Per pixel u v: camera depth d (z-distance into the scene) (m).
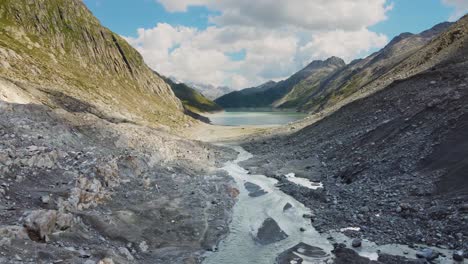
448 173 26.61
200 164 48.50
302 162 47.94
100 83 113.06
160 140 50.97
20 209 19.12
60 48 118.19
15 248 15.09
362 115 55.91
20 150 27.34
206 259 21.41
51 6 129.00
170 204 28.53
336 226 25.00
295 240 23.78
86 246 18.66
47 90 73.62
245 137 84.00
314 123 71.00
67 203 22.25
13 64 80.19
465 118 31.81
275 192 35.75
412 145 33.94
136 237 22.09
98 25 148.50
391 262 18.84
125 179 31.84
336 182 36.19
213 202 31.25
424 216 23.16
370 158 37.12
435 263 18.28
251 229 26.16
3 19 109.62
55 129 36.31
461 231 20.44
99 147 39.09
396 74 89.00
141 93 140.25
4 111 35.00
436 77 51.75
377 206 26.78
